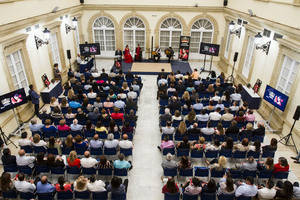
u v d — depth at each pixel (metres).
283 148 8.49
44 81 11.05
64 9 13.96
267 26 10.41
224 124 8.52
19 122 9.34
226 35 16.88
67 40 14.91
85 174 6.86
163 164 6.34
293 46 8.23
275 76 9.82
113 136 6.98
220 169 6.09
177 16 17.27
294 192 5.32
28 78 10.18
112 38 18.41
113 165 6.76
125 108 9.45
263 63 11.04
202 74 15.85
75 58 16.62
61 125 7.51
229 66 15.84
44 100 11.07
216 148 6.86
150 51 18.64
